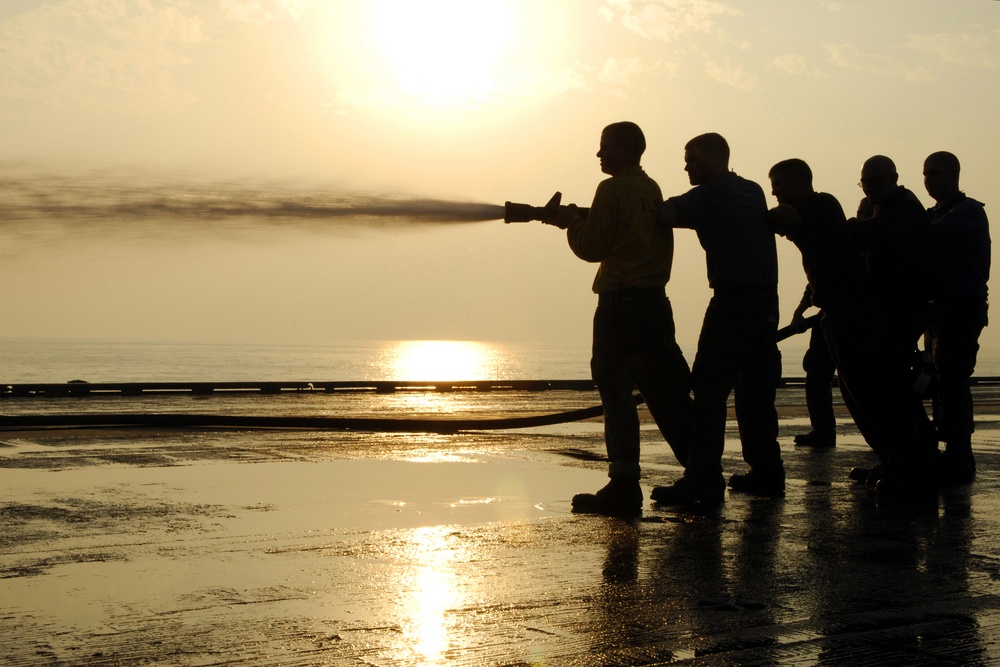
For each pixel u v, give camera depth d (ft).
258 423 41.39
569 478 29.53
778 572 18.54
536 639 14.46
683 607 16.16
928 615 15.92
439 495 26.11
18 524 21.66
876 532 22.48
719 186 26.14
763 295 26.27
